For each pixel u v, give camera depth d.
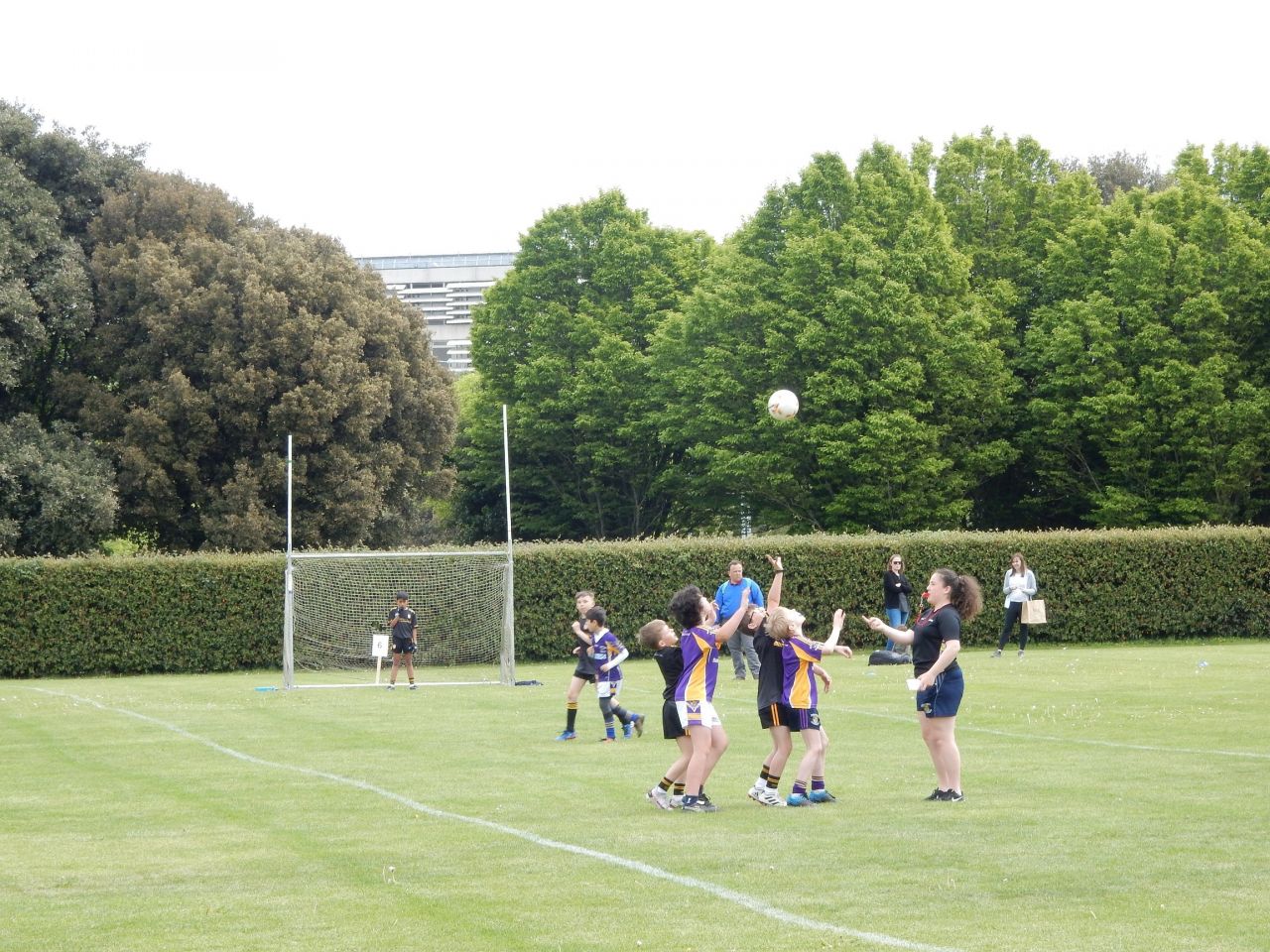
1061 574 41.53
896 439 53.28
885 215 57.81
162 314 52.09
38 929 9.10
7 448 48.09
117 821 13.34
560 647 40.03
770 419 55.81
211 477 54.12
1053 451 58.34
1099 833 11.83
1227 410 52.12
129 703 27.33
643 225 70.50
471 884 10.28
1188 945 8.28
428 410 58.25
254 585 38.88
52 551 49.25
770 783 13.72
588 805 13.91
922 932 8.63
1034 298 61.03
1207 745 17.67
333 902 9.75
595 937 8.66
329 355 53.47
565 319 67.88
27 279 51.84
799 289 56.50
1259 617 42.16
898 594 33.72
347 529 54.47
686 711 13.36
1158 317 54.94
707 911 9.27
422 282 154.25
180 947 8.60
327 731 21.45
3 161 51.62
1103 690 25.16
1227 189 61.44
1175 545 41.94
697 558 40.81
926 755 17.27
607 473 69.12
